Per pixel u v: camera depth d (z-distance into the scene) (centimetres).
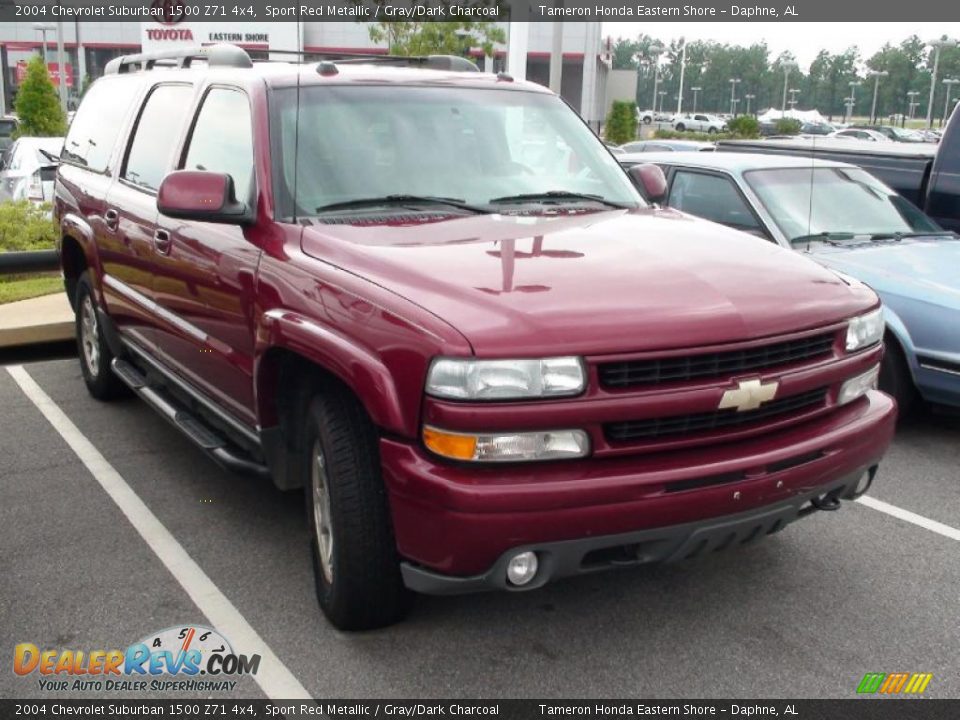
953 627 392
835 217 692
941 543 471
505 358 311
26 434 614
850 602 411
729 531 340
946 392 591
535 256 371
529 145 486
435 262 360
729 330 335
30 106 2506
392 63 567
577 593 414
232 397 450
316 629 385
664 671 359
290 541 465
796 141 1006
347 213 419
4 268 882
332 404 362
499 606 402
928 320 592
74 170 670
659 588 420
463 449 313
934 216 865
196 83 516
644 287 347
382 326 334
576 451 319
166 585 421
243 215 422
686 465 328
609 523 319
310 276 375
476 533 312
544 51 4353
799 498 353
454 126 471
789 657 369
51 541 463
